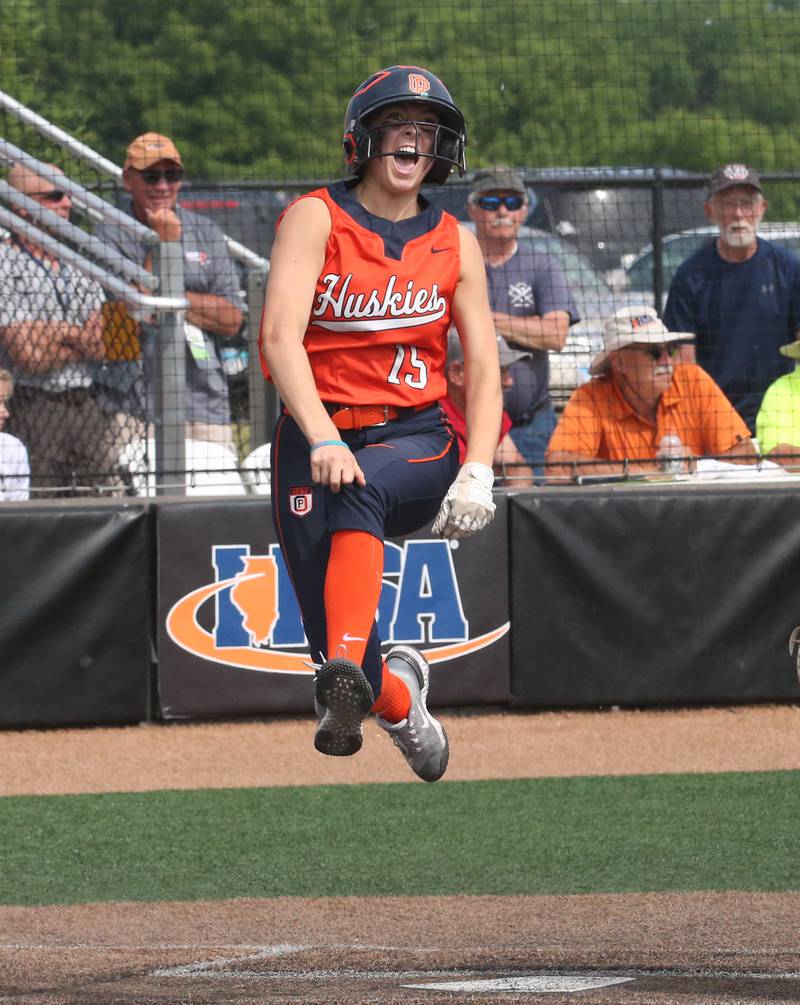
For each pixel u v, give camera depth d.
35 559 16.94
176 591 17.20
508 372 19.05
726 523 17.52
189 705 17.22
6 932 9.81
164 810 13.67
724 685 17.50
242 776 14.94
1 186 17.89
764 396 19.66
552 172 23.78
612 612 17.42
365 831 12.87
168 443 18.20
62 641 16.98
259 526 17.28
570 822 13.04
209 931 9.80
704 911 10.08
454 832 12.80
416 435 7.46
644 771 14.89
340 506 7.12
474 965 8.55
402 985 8.02
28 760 15.70
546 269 19.81
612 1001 7.45
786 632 17.55
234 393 20.34
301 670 17.34
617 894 10.69
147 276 18.16
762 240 20.19
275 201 22.97
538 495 17.45
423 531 17.28
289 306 7.16
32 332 18.30
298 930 9.80
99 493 18.38
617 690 17.44
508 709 17.59
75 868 11.82
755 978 8.04
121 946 9.33
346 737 6.91
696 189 23.77
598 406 18.78
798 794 13.86
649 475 18.41
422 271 7.41
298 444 7.41
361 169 7.50
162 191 19.28
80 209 19.78
